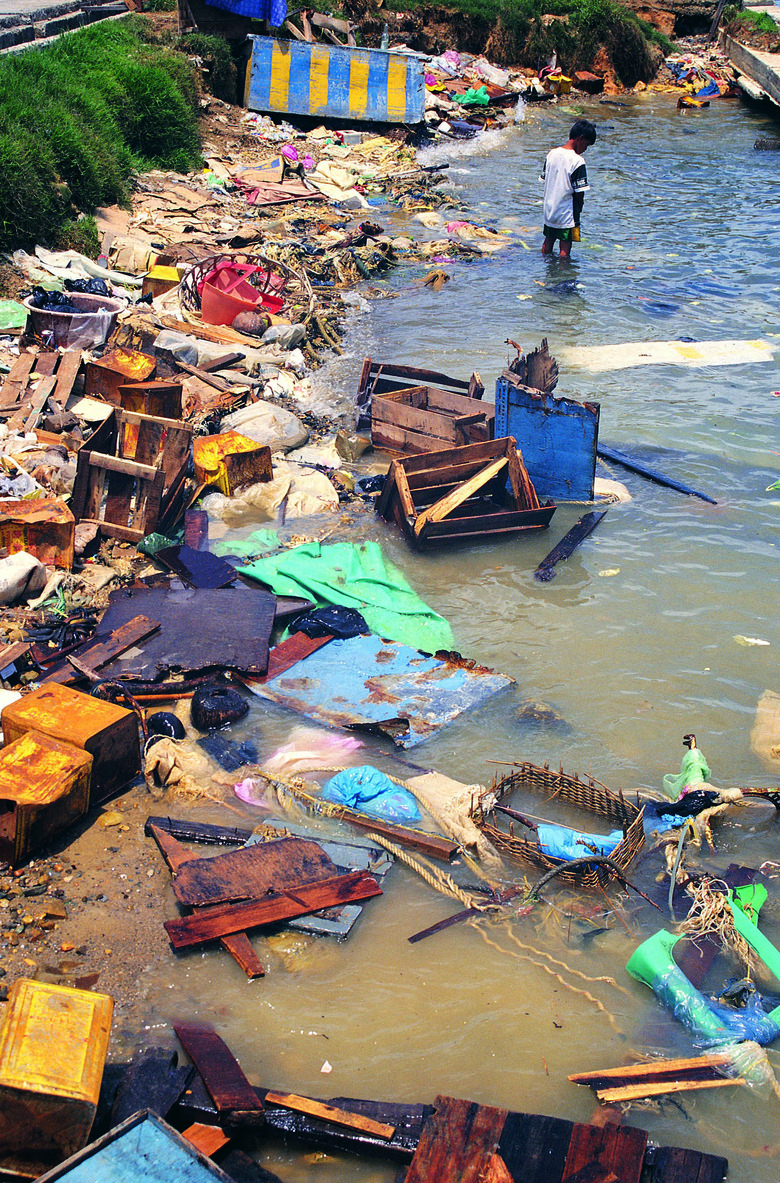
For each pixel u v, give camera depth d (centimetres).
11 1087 347
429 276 1577
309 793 577
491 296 1520
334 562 809
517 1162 370
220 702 626
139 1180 327
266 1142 388
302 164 2084
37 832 514
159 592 748
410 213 1978
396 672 686
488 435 966
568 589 804
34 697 580
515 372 957
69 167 1433
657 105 3269
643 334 1366
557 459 928
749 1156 385
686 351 1297
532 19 3306
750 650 725
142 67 1892
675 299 1510
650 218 1978
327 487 934
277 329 1245
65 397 961
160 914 491
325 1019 438
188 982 454
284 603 755
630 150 2586
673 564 840
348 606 757
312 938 480
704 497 944
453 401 1024
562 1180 363
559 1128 381
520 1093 408
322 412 1104
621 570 831
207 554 804
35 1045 364
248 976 456
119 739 563
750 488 964
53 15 2158
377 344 1311
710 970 473
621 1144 375
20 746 537
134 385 943
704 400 1155
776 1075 418
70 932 475
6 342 1047
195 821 554
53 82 1593
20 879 504
